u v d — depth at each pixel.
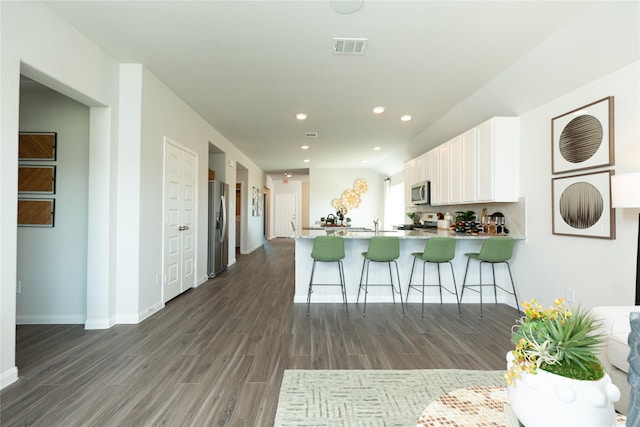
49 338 2.85
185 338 2.87
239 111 4.68
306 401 1.89
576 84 2.80
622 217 2.46
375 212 9.91
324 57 3.09
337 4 2.31
